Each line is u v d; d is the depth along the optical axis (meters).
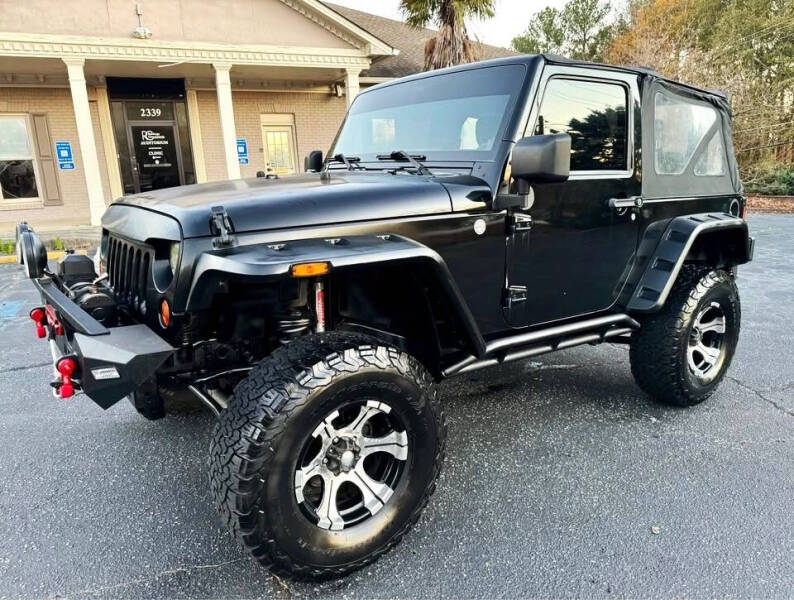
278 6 12.50
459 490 2.61
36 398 3.77
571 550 2.18
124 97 13.14
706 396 3.41
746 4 19.83
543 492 2.58
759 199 16.75
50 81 12.37
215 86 13.97
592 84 2.68
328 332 2.04
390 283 2.33
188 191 2.41
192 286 1.88
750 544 2.20
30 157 12.57
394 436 2.11
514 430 3.20
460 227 2.31
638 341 3.28
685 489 2.58
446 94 2.73
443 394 3.72
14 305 6.41
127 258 2.41
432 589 2.00
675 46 19.11
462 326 2.30
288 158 15.23
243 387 1.89
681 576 2.03
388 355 2.00
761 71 19.31
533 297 2.62
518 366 4.23
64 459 2.96
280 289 2.08
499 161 2.39
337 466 2.00
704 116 3.39
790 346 4.59
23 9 10.46
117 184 13.30
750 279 7.18
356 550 2.00
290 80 14.67
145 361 1.87
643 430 3.17
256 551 1.83
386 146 2.98
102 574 2.11
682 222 3.11
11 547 2.26
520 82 2.45
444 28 12.33
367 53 13.20
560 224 2.62
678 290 3.20
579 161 2.68
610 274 2.92
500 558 2.15
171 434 3.23
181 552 2.23
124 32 11.34
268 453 1.78
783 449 2.93
